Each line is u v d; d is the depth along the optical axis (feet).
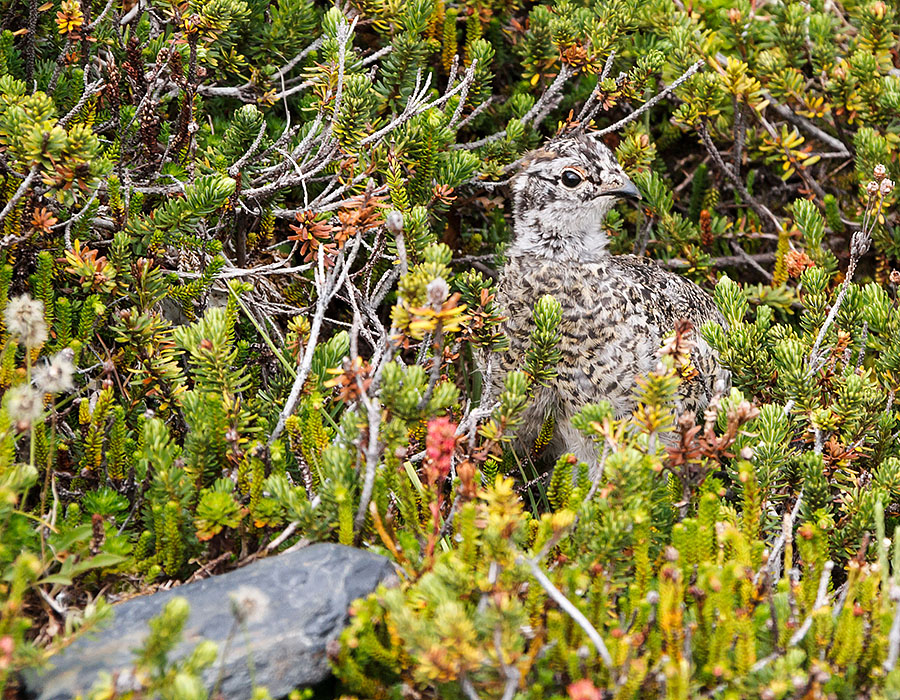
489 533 9.79
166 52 16.46
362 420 11.97
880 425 14.58
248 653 9.52
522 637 10.00
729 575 10.33
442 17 19.03
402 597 9.63
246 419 12.42
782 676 9.89
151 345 13.21
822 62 19.53
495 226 19.33
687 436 12.05
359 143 15.72
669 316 16.52
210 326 12.35
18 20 16.96
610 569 11.12
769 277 19.94
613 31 18.58
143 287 13.69
